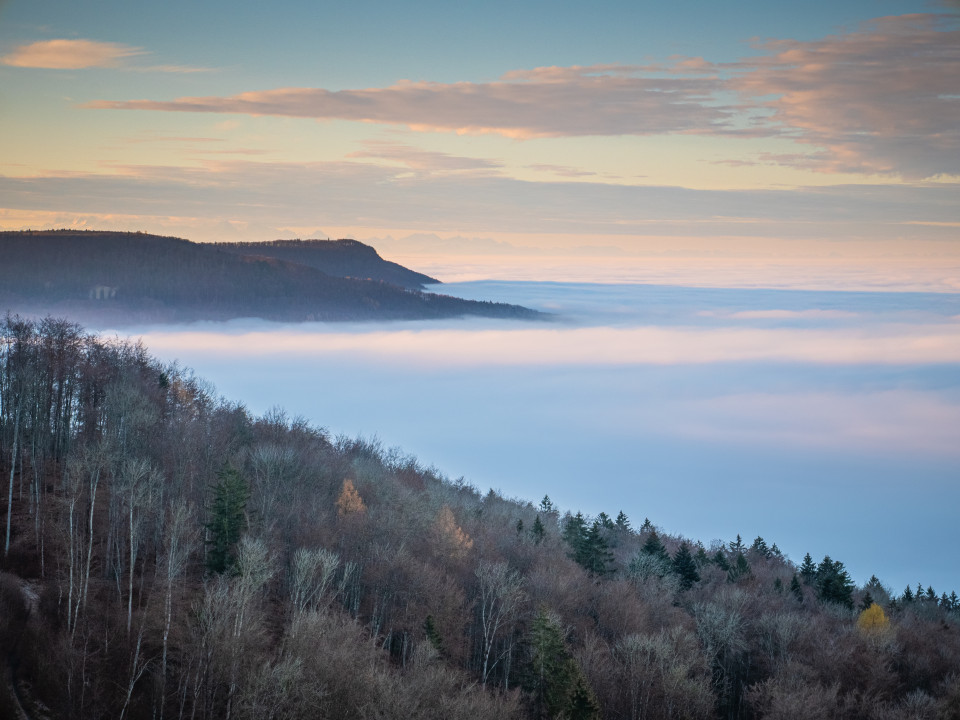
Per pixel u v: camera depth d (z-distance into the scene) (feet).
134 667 185.78
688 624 286.46
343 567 265.54
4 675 180.45
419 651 209.67
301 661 172.86
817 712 218.18
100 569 236.63
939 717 230.07
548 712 219.61
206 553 245.45
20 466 289.94
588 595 295.28
